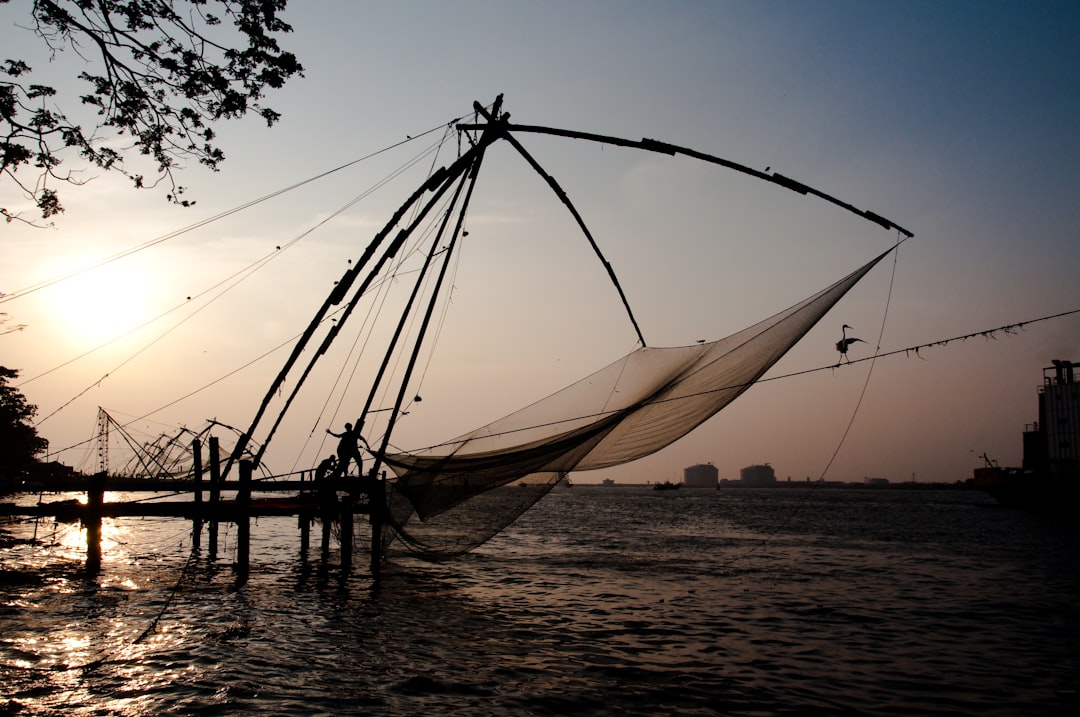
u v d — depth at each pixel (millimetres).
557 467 14328
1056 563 26172
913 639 13461
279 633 13016
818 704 9641
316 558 24422
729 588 19359
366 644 12352
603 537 36531
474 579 20469
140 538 33438
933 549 31438
